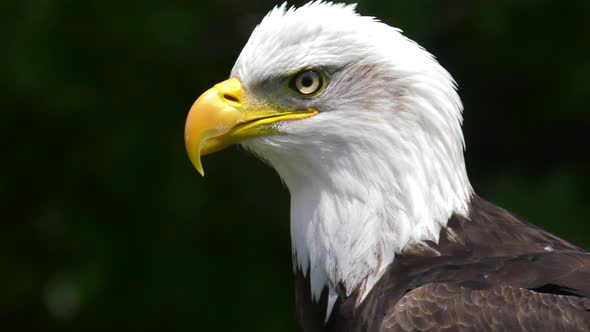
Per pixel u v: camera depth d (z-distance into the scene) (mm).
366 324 7355
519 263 7199
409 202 7477
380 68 7527
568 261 7223
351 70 7578
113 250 13734
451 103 7613
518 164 14641
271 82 7754
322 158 7680
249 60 7836
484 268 7207
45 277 14094
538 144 14688
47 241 14141
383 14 12883
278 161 7934
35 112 13898
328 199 7711
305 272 7934
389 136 7504
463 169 7727
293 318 13500
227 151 13930
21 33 13602
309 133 7656
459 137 7676
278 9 8078
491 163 14742
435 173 7516
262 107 7789
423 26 13117
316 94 7664
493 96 14656
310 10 7793
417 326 6848
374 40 7578
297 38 7680
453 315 6840
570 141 14594
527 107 14562
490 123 14758
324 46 7617
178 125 13945
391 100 7508
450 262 7328
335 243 7656
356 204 7590
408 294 7047
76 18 13703
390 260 7480
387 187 7516
